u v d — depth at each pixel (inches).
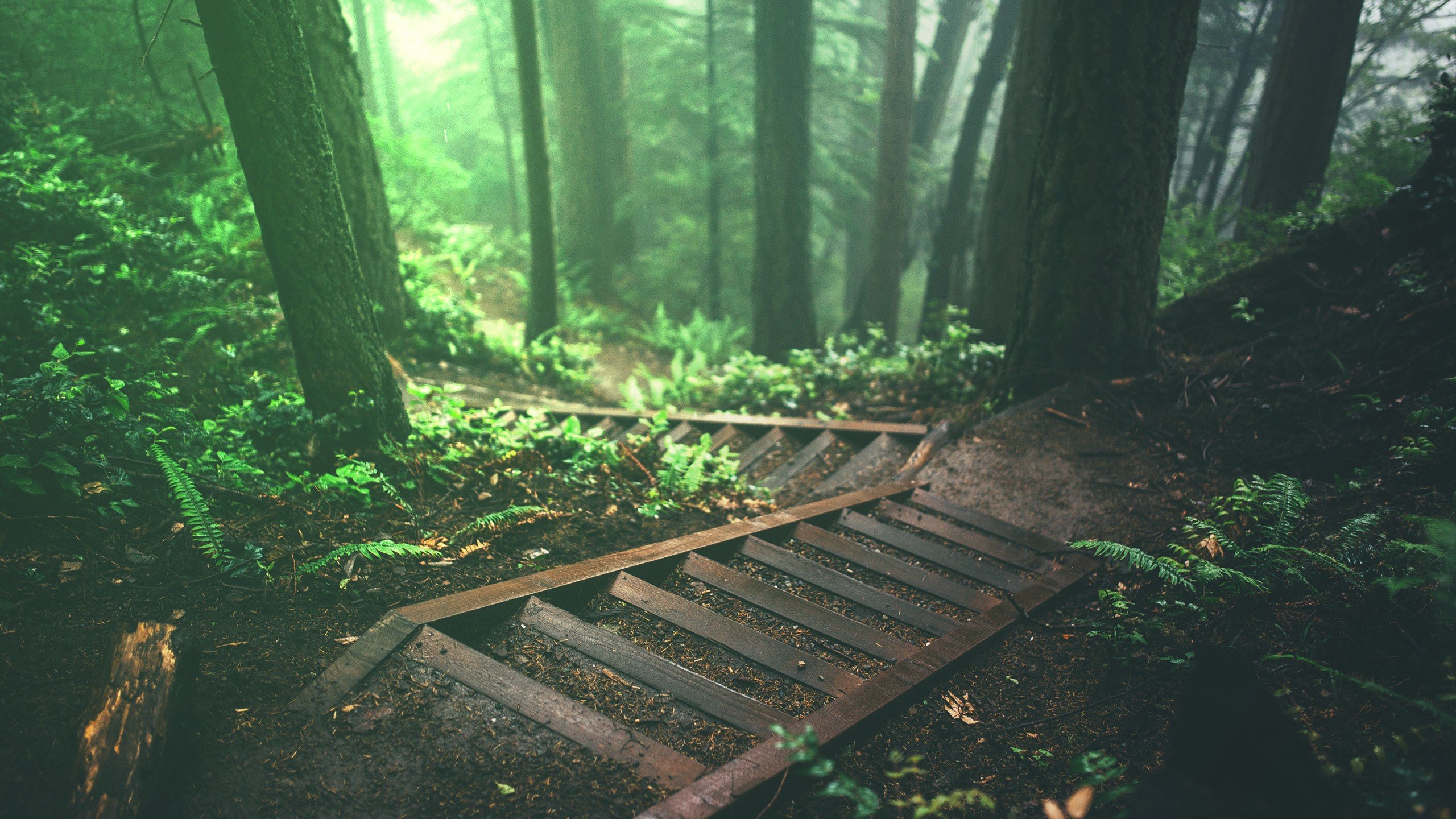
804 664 125.7
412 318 373.4
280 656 115.3
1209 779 54.9
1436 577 115.0
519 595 131.0
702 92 737.0
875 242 592.7
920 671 124.8
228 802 90.1
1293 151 426.9
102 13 394.3
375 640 115.8
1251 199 448.5
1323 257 261.1
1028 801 103.2
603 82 660.1
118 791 83.4
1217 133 749.3
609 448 220.5
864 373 352.5
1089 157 229.1
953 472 217.8
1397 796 90.2
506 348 409.1
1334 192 456.8
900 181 575.8
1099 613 150.6
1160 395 228.2
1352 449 178.1
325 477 162.6
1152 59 218.5
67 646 108.9
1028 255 252.2
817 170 743.1
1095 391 237.8
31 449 137.2
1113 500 191.2
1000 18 511.8
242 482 163.6
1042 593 155.1
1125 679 128.5
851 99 770.8
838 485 230.2
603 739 101.4
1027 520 191.6
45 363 154.7
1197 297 273.4
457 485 191.0
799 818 96.0
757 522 177.3
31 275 223.6
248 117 163.6
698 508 200.2
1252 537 155.6
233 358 235.3
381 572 142.6
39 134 321.1
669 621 134.6
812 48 503.8
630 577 143.9
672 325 658.8
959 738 115.6
